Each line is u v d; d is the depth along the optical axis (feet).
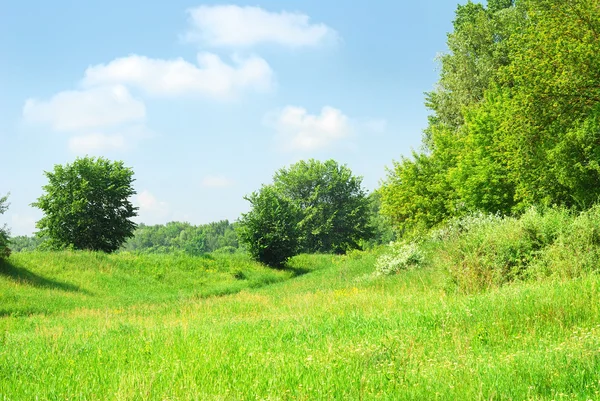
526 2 83.97
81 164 190.90
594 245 46.16
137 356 27.37
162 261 140.15
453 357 21.81
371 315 36.01
